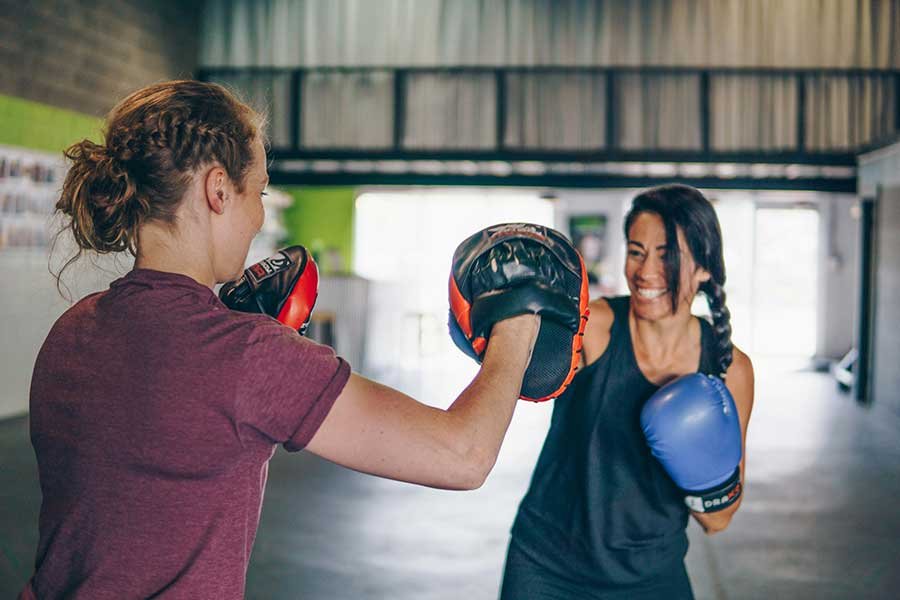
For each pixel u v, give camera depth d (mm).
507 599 1690
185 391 851
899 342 7320
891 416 7504
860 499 4809
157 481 855
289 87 9547
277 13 9523
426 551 3814
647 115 9195
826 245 11680
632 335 1691
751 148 9109
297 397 845
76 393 885
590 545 1639
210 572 861
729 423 1561
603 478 1652
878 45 9000
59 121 7328
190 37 9477
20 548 3639
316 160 9516
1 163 6633
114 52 8109
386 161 9500
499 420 871
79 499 872
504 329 917
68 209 944
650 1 9133
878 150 8031
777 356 12250
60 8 7324
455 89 9367
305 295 1144
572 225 13461
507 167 9664
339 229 12695
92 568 858
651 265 1646
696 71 9117
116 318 898
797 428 6961
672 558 1663
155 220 924
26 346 6961
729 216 12547
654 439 1559
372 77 9461
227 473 867
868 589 3408
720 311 1697
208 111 924
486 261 966
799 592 3369
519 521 1729
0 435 6133
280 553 3736
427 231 13750
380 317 11078
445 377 10047
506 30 9289
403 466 846
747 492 4957
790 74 9078
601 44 9195
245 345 859
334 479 5160
